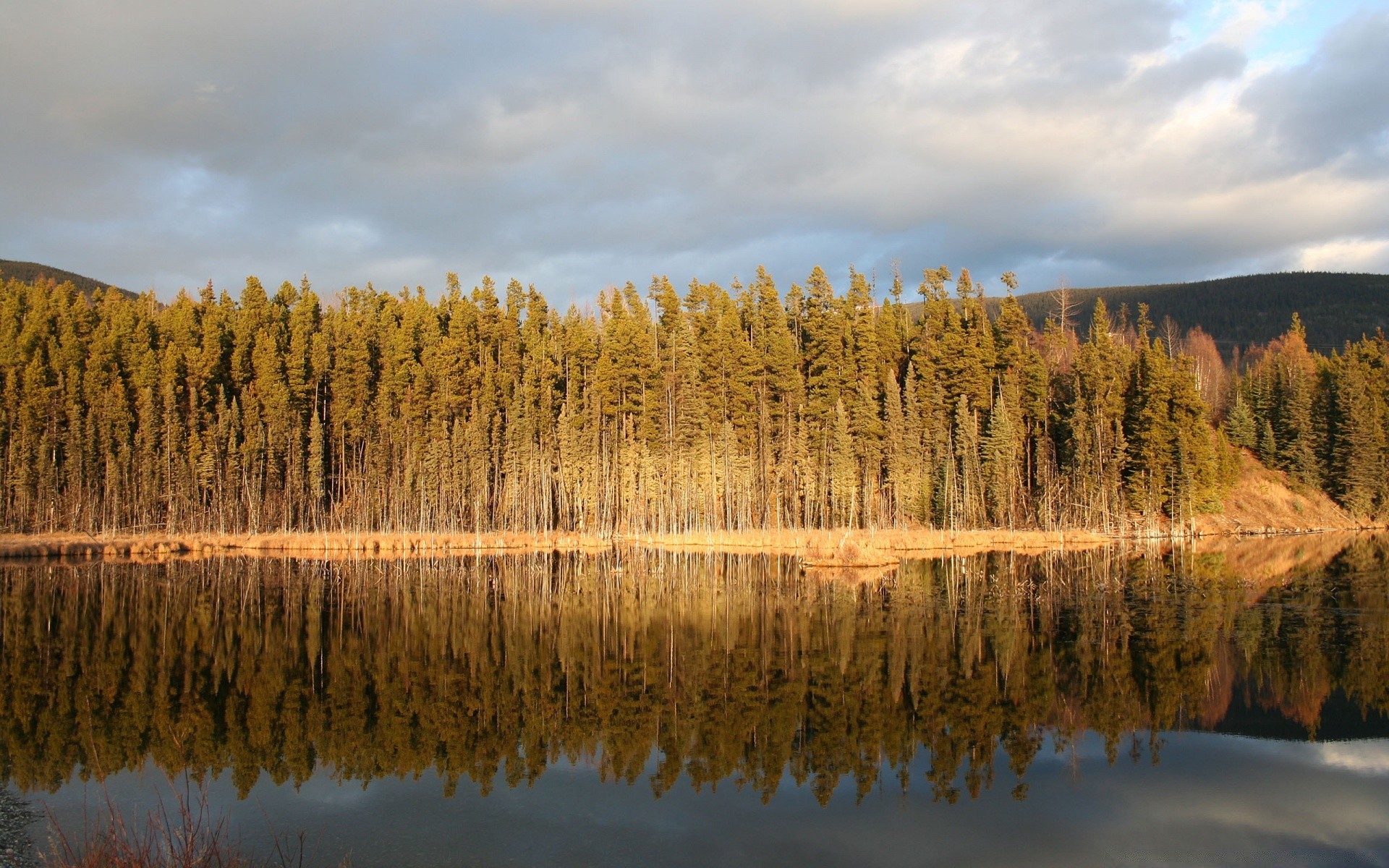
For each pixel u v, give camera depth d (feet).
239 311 322.14
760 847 53.93
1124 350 313.94
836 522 281.95
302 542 257.14
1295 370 334.24
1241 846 54.08
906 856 52.70
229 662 106.52
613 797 62.85
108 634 123.75
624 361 291.38
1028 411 299.79
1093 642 111.65
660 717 82.74
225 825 57.47
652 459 282.77
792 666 101.19
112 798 62.95
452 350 302.25
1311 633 115.34
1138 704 85.46
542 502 290.35
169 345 288.71
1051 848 53.83
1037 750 73.00
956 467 281.13
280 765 70.33
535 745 75.00
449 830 56.59
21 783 66.28
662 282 341.62
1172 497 279.69
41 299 291.17
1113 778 66.44
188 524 276.62
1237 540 262.67
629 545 264.11
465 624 130.00
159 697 90.94
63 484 270.05
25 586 172.45
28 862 50.65
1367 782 65.16
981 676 95.96
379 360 319.06
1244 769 68.23
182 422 282.97
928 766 69.36
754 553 242.37
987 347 305.73
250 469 278.67
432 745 75.25
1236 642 110.11
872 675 96.73
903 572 187.52
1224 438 311.88
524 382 300.61
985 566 198.18
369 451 290.35
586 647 112.78
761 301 333.42
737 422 286.87
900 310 345.10
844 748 73.77
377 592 164.86
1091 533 265.13
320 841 54.70
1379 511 306.96
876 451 273.33
